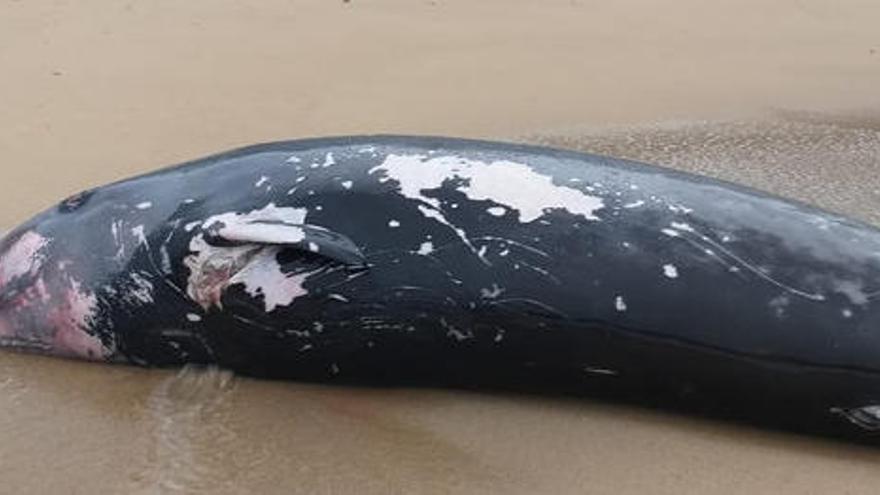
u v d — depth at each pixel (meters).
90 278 4.38
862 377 3.77
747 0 9.70
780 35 8.88
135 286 4.30
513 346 4.05
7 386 4.32
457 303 4.03
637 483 3.77
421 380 4.25
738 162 6.44
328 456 3.91
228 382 4.33
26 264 4.54
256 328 4.19
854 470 3.81
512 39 8.54
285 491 3.74
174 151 6.42
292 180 4.25
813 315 3.81
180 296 4.24
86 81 7.38
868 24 9.17
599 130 6.94
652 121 7.11
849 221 4.05
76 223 4.48
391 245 4.08
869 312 3.79
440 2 9.27
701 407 4.03
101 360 4.48
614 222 4.02
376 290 4.07
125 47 8.02
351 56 8.04
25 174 6.05
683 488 3.74
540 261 3.99
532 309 3.99
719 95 7.58
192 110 7.01
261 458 3.90
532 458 3.90
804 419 3.91
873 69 8.16
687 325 3.90
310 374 4.29
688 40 8.69
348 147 4.34
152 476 3.80
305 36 8.40
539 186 4.12
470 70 7.88
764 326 3.84
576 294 3.96
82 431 4.04
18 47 7.90
